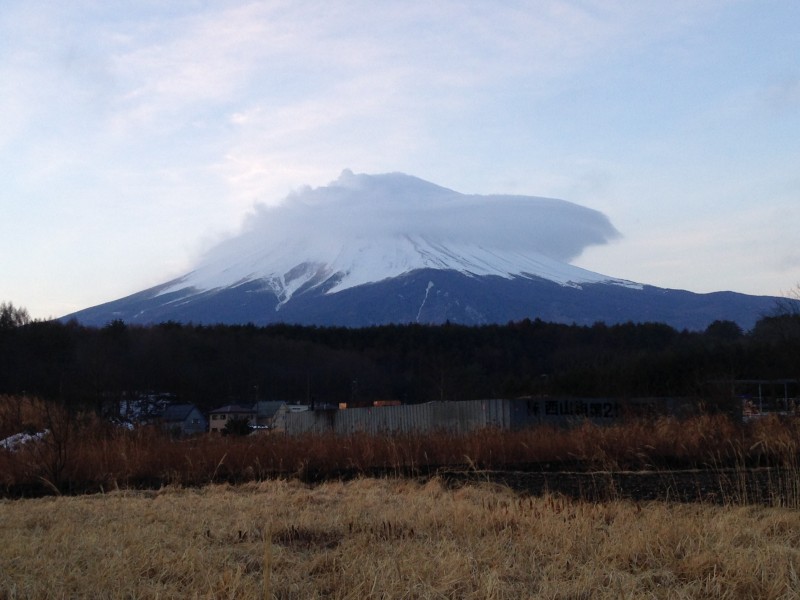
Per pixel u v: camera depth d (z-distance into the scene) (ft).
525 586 19.47
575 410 91.20
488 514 27.89
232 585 18.78
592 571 20.11
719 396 72.69
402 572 19.99
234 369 224.74
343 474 51.65
